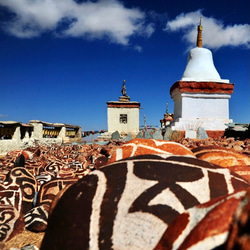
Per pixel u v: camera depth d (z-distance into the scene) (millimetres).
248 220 817
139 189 1752
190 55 16734
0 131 12508
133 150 3383
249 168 2932
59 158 8156
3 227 3057
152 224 1549
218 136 13727
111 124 25188
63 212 1721
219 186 1905
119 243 1494
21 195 3707
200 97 14594
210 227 1014
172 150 3379
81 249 1509
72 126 23484
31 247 2742
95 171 1994
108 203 1680
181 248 1072
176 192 1755
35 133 16219
